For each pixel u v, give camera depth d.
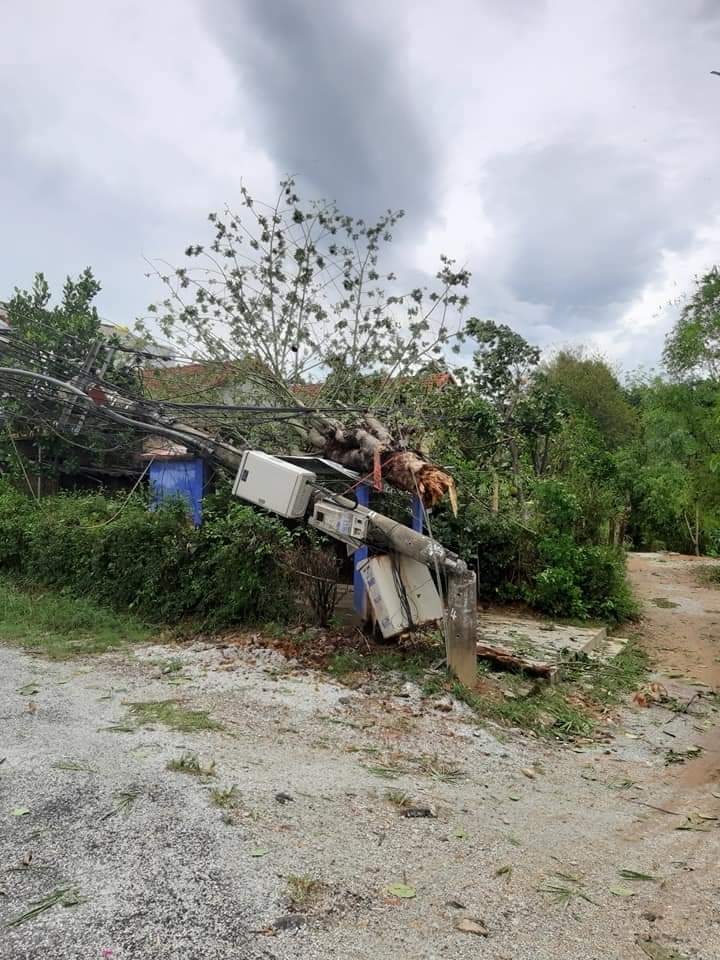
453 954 2.85
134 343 13.38
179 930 2.84
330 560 9.01
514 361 15.02
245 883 3.22
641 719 7.09
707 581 18.45
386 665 7.47
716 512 14.52
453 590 7.24
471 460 13.41
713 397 13.56
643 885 3.66
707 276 12.48
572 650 8.88
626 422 32.19
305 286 12.66
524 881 3.57
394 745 5.64
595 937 3.09
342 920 3.02
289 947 2.79
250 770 4.71
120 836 3.57
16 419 12.89
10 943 2.68
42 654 7.80
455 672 7.16
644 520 26.91
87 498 12.21
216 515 9.91
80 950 2.67
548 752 5.96
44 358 11.77
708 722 7.12
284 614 8.82
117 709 5.91
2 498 12.69
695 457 14.67
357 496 9.70
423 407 12.88
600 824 4.51
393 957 2.79
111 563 10.08
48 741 4.98
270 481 8.20
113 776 4.35
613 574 11.88
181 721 5.64
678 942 3.10
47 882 3.12
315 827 3.90
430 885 3.41
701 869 3.91
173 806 3.95
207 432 11.41
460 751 5.66
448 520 11.64
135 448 13.99
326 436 10.32
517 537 11.76
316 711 6.21
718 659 9.84
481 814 4.45
